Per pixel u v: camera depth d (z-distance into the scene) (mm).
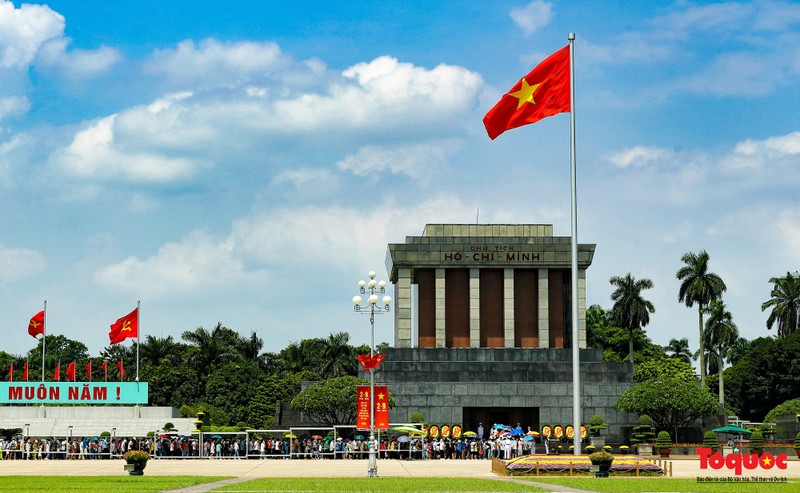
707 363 184125
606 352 171875
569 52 59875
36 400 119438
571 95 59781
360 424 69438
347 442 99312
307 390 109188
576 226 59906
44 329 124250
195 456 99625
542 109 59781
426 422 110500
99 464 84688
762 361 144000
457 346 118375
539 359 115500
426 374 112750
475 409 112625
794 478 60406
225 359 172625
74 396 119875
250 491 49125
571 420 110438
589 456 64188
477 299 117938
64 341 195750
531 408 112625
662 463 80938
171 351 181500
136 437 109125
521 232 121250
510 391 111188
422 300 119562
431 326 118812
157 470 74312
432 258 118250
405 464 84500
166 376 162625
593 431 106250
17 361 184625
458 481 58500
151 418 121250
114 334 122625
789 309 155250
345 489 50812
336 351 180625
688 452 101000
